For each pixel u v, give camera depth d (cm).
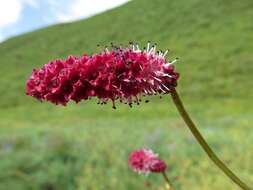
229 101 7175
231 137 2652
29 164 1917
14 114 8150
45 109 8119
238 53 8956
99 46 315
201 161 1970
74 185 1866
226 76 8181
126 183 1806
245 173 1781
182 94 7675
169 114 6775
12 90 9594
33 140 2336
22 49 12025
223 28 9994
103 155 2116
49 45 11775
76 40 11344
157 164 529
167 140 2467
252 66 8356
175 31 10275
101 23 11681
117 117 6919
